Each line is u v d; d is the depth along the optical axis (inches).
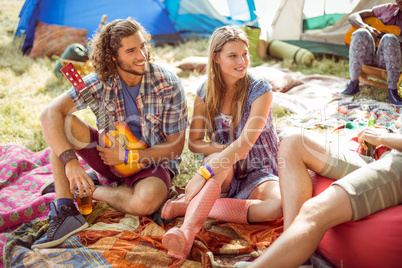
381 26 181.8
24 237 96.1
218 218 99.5
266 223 99.3
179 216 103.3
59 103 101.6
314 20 242.8
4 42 256.1
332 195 74.2
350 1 229.9
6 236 99.0
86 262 87.7
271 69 197.8
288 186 85.8
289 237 71.3
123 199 103.9
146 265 87.2
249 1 244.8
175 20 264.8
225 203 99.1
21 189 118.2
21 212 104.9
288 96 174.6
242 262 78.8
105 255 89.2
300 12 242.1
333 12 236.2
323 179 89.1
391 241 73.3
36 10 243.3
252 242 91.8
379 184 75.4
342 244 78.7
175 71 215.6
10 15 310.5
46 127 99.3
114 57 96.7
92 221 103.5
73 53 204.7
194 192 92.7
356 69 172.7
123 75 100.2
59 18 245.3
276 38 251.0
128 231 96.7
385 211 76.2
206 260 86.0
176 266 85.7
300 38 247.0
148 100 103.7
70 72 98.9
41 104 175.5
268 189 98.7
